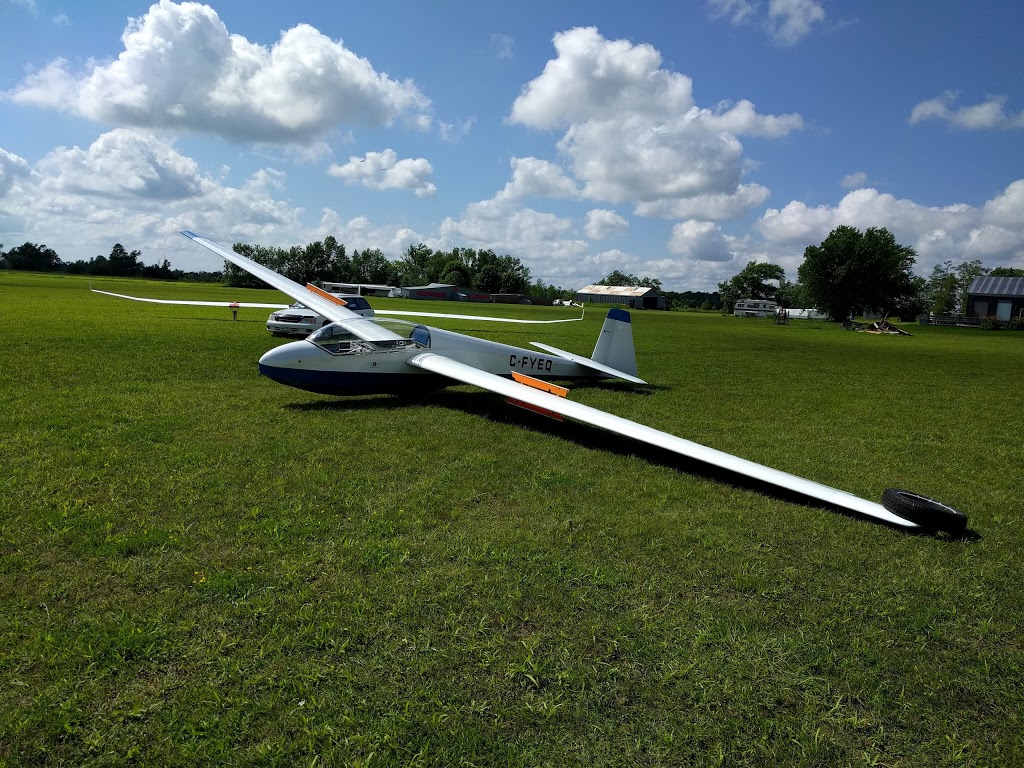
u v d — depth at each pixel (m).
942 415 11.37
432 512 5.14
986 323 65.62
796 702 3.01
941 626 3.77
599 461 7.01
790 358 22.33
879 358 24.12
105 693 2.81
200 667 3.01
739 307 95.69
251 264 13.59
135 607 3.48
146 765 2.44
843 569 4.49
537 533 4.82
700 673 3.18
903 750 2.74
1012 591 4.28
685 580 4.18
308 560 4.13
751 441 8.63
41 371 11.05
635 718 2.84
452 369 9.25
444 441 7.54
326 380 9.32
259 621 3.40
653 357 20.34
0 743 2.50
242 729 2.64
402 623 3.46
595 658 3.25
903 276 68.00
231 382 10.98
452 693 2.92
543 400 8.02
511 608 3.66
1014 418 11.31
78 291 51.56
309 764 2.48
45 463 5.84
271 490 5.45
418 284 144.38
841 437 9.14
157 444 6.73
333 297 12.33
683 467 6.97
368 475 6.04
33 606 3.45
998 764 2.67
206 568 3.96
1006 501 6.32
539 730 2.73
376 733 2.65
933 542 5.05
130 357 13.36
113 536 4.32
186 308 33.81
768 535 5.05
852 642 3.53
